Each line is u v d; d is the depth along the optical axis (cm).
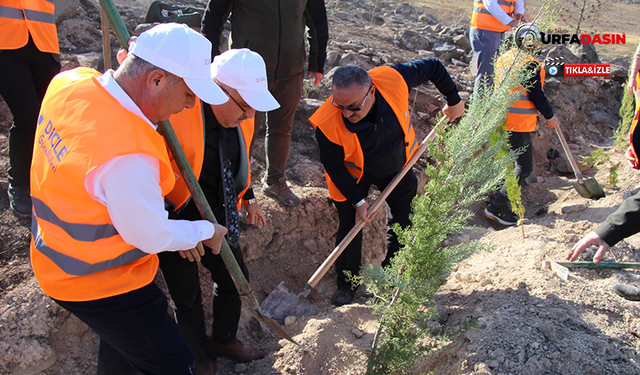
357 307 311
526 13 517
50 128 160
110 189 147
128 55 161
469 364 230
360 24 810
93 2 556
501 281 302
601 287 282
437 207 231
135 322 177
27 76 274
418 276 236
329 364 266
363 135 277
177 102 165
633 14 1461
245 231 346
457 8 1230
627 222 237
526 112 406
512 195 355
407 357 228
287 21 313
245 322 317
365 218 298
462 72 655
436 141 259
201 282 316
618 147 516
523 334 239
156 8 493
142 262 178
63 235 162
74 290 167
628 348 235
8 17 257
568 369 221
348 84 248
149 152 152
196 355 252
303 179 423
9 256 279
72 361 259
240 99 203
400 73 288
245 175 240
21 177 294
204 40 161
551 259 310
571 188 489
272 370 267
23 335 245
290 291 339
